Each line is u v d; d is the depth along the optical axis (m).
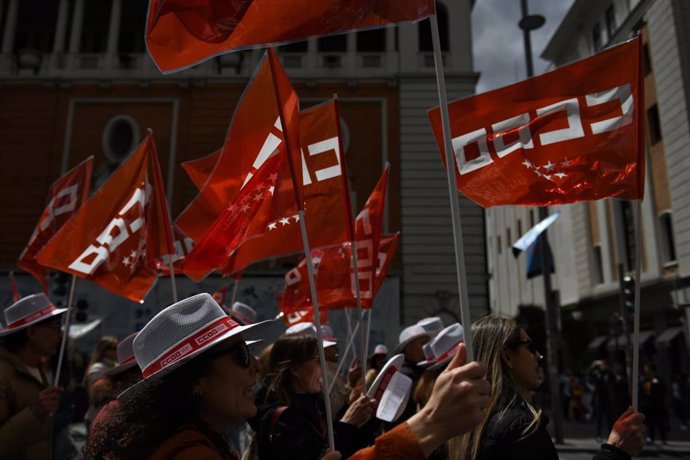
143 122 22.77
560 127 3.39
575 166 3.32
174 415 1.81
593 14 29.44
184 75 22.89
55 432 5.41
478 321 3.03
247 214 3.90
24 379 4.09
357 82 22.56
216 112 22.61
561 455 13.24
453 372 1.68
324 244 4.08
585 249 32.56
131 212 5.32
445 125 2.06
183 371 1.86
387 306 19.91
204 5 2.36
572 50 32.47
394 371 3.78
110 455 1.80
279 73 3.13
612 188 3.24
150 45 2.32
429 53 22.83
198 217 4.34
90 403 5.18
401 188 21.34
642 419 2.67
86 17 26.06
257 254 4.15
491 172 3.38
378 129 22.25
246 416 1.93
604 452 2.61
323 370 2.48
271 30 2.35
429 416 1.64
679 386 20.03
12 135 22.64
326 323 7.12
